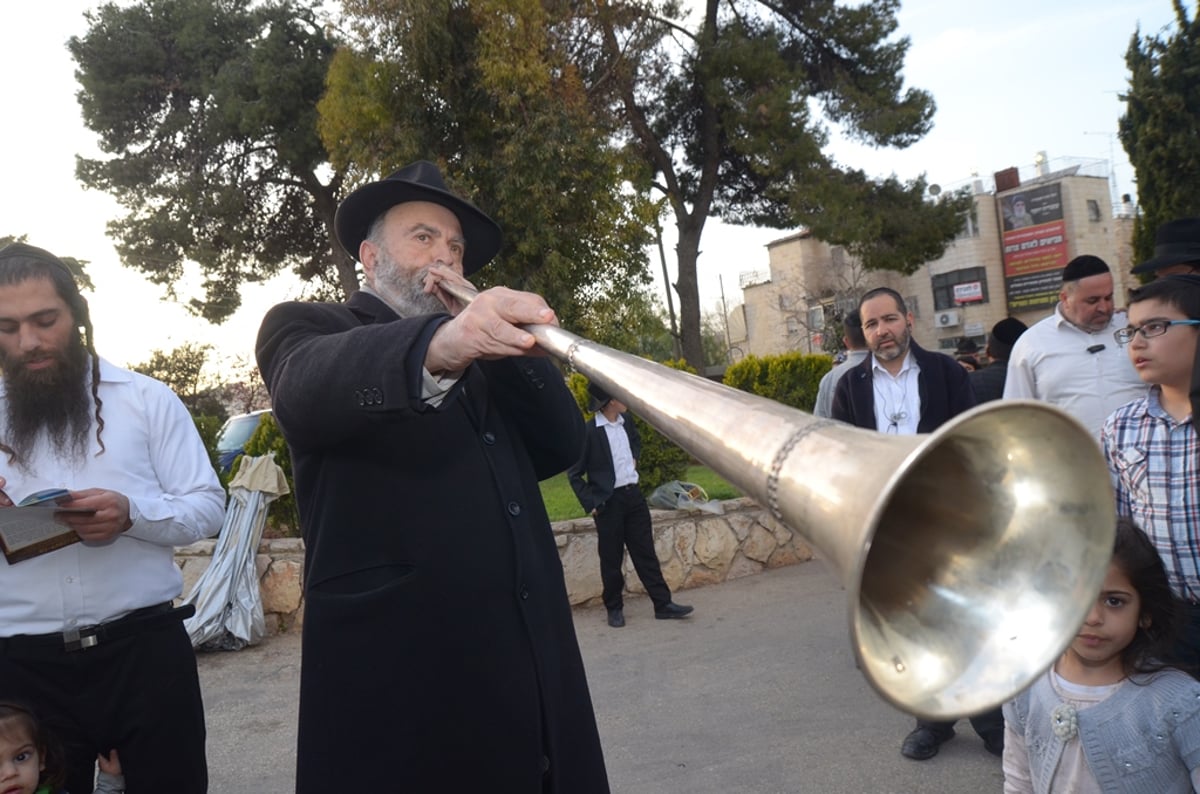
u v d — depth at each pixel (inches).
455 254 86.5
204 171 820.0
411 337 62.2
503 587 73.0
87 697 90.0
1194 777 76.2
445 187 89.6
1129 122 529.3
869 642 38.4
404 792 69.1
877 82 746.2
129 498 88.4
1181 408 102.6
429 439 73.7
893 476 31.0
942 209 740.7
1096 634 77.7
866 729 163.0
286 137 781.9
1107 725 78.0
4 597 88.1
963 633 39.4
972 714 36.6
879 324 160.7
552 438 86.7
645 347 1149.7
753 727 168.4
